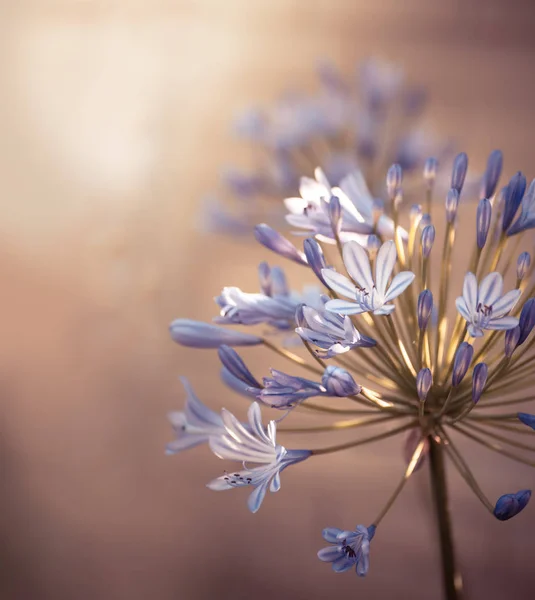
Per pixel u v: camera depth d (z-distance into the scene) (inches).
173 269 84.7
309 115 49.3
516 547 71.5
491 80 103.7
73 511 79.6
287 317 36.4
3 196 90.9
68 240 88.8
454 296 75.2
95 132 94.2
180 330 36.7
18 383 87.2
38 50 98.3
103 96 96.3
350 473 76.7
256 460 34.9
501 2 105.8
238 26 101.5
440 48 106.4
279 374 34.7
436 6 106.7
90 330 86.1
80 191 90.0
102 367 85.7
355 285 34.8
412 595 71.0
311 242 35.1
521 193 35.4
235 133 51.1
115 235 86.7
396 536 73.2
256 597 73.8
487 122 102.4
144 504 79.4
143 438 83.3
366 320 35.9
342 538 34.0
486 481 73.3
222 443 35.0
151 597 74.9
